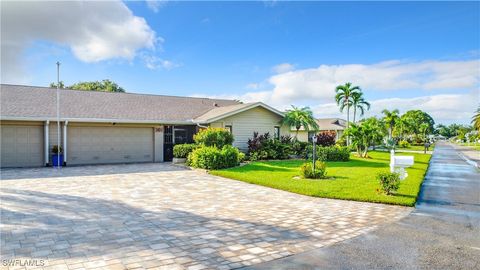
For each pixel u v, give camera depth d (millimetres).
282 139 23266
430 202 9203
